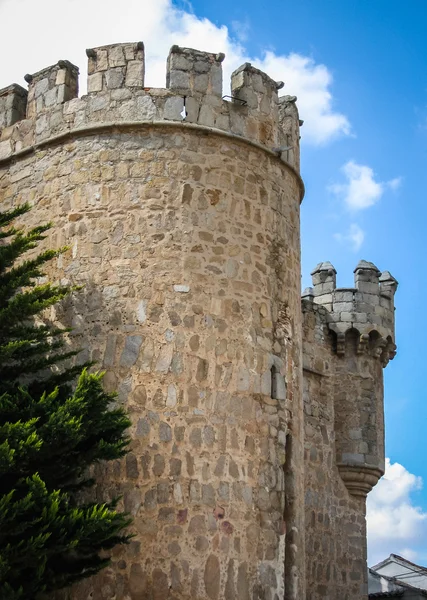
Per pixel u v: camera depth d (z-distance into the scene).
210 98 16.08
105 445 12.27
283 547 14.84
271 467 14.97
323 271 25.09
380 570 40.25
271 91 16.88
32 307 12.99
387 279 25.38
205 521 14.06
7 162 17.25
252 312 15.48
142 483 14.09
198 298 15.07
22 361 13.55
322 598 22.28
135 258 15.23
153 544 13.80
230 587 13.96
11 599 10.86
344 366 24.48
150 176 15.58
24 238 13.69
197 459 14.31
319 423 23.55
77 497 14.25
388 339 24.97
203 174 15.69
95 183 15.78
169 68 16.09
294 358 16.22
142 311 14.93
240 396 14.94
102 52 16.38
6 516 10.91
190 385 14.62
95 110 16.12
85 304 15.25
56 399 12.82
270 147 16.55
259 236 15.98
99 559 12.74
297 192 17.44
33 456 11.57
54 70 16.84
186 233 15.31
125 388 14.59
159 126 15.76
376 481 24.12
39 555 11.10
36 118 16.91
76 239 15.66
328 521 23.05
